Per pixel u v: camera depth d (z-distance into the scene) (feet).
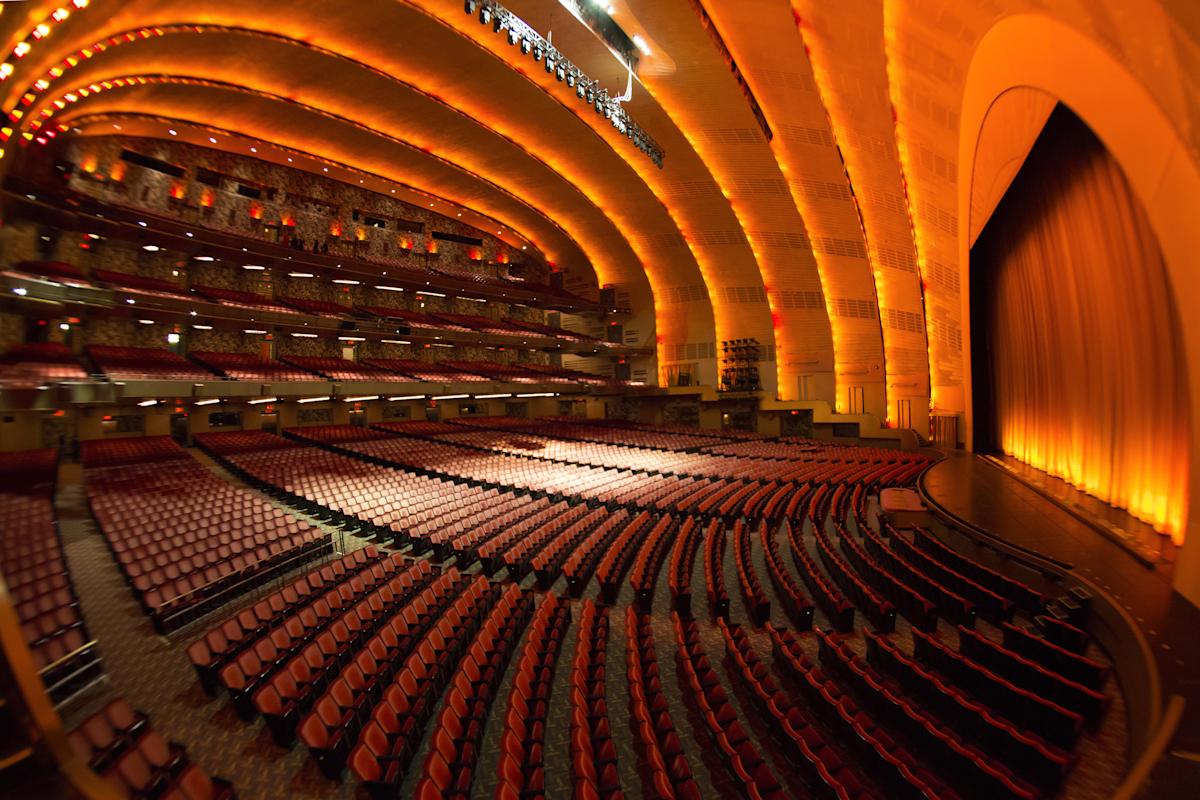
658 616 24.47
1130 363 30.96
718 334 92.63
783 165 70.03
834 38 45.98
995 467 48.75
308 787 13.56
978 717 14.69
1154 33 13.84
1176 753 11.43
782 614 24.73
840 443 78.48
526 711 15.64
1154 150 15.76
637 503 41.50
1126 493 31.89
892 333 77.00
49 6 27.68
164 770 12.10
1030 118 26.63
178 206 61.82
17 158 40.01
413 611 21.21
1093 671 16.76
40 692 6.50
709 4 49.06
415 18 46.75
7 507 30.40
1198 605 18.69
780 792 12.57
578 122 65.36
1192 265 15.65
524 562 27.81
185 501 33.63
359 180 75.77
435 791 11.66
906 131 48.16
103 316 51.21
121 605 23.09
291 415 68.80
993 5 21.77
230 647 17.98
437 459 56.54
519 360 101.76
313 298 74.90
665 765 13.69
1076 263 35.86
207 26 43.98
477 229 97.96
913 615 23.17
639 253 93.15
